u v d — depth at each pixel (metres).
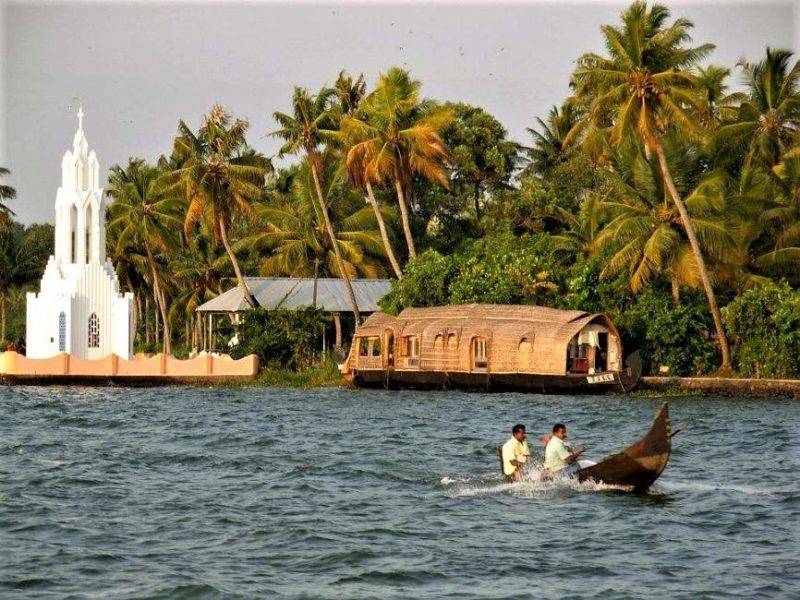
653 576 72.62
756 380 194.50
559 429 100.88
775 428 145.50
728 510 90.12
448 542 80.69
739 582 71.25
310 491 99.00
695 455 121.25
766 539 81.38
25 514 89.50
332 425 152.25
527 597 68.56
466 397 196.50
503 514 89.25
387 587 70.56
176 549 79.06
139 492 98.81
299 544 80.19
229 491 99.25
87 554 77.31
